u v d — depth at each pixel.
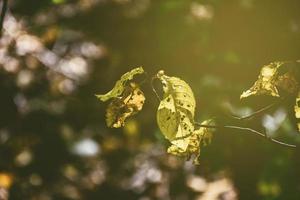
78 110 7.88
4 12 3.43
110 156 8.07
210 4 6.79
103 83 8.00
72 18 7.89
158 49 7.03
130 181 8.14
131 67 7.43
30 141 7.78
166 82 2.22
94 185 7.99
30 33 7.70
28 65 7.85
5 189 7.40
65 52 8.05
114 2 7.91
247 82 6.49
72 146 7.80
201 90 6.43
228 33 6.64
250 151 5.89
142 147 8.02
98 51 8.00
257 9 6.52
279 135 5.77
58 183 7.80
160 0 7.05
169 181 7.73
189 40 6.85
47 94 7.95
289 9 6.43
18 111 7.80
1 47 7.64
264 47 6.47
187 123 2.22
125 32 7.62
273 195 5.88
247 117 2.51
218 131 5.79
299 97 2.44
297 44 6.37
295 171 5.83
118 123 2.35
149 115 7.45
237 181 6.24
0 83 7.74
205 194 6.97
